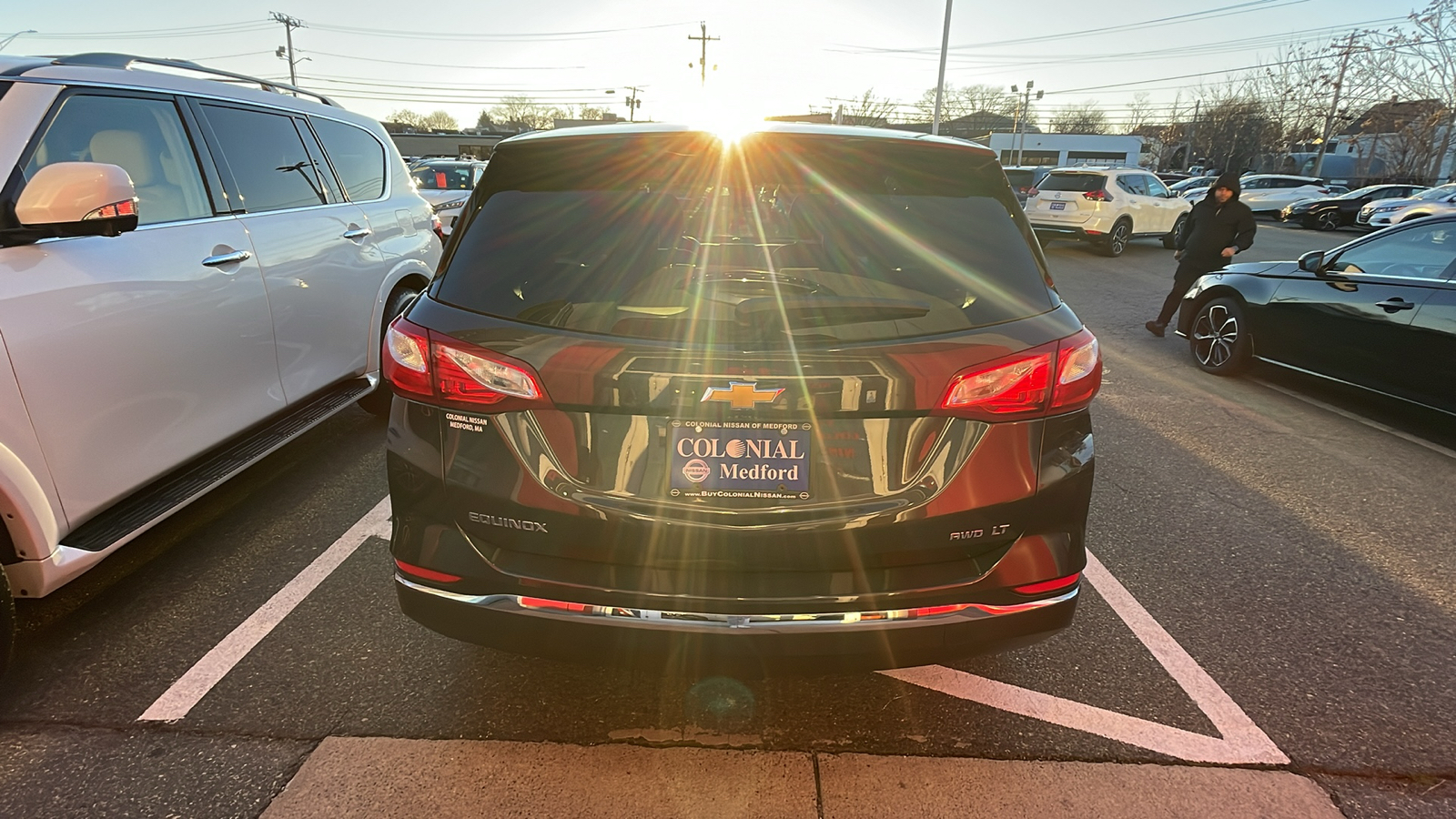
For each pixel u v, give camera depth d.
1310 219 23.48
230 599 2.81
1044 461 1.87
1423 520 3.65
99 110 2.76
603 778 2.03
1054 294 2.04
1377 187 22.83
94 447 2.44
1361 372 5.17
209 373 2.96
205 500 3.62
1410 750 2.17
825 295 1.87
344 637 2.60
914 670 2.50
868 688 2.41
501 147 2.14
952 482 1.81
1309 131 51.84
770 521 1.78
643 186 2.06
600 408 1.77
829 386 1.73
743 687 2.39
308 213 3.77
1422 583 3.08
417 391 1.89
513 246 1.99
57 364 2.30
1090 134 67.44
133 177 2.83
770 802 1.96
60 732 2.15
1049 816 1.93
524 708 2.28
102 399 2.46
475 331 1.84
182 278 2.84
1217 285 6.28
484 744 2.14
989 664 2.54
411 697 2.31
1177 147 71.00
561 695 2.34
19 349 2.19
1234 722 2.28
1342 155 52.62
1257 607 2.90
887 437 1.78
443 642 2.58
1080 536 1.96
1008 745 2.17
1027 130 71.00
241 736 2.15
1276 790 2.02
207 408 2.96
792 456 1.77
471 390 1.82
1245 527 3.55
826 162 2.09
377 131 4.78
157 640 2.57
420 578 1.91
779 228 2.03
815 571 1.82
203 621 2.68
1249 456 4.45
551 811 1.92
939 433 1.80
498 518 1.84
